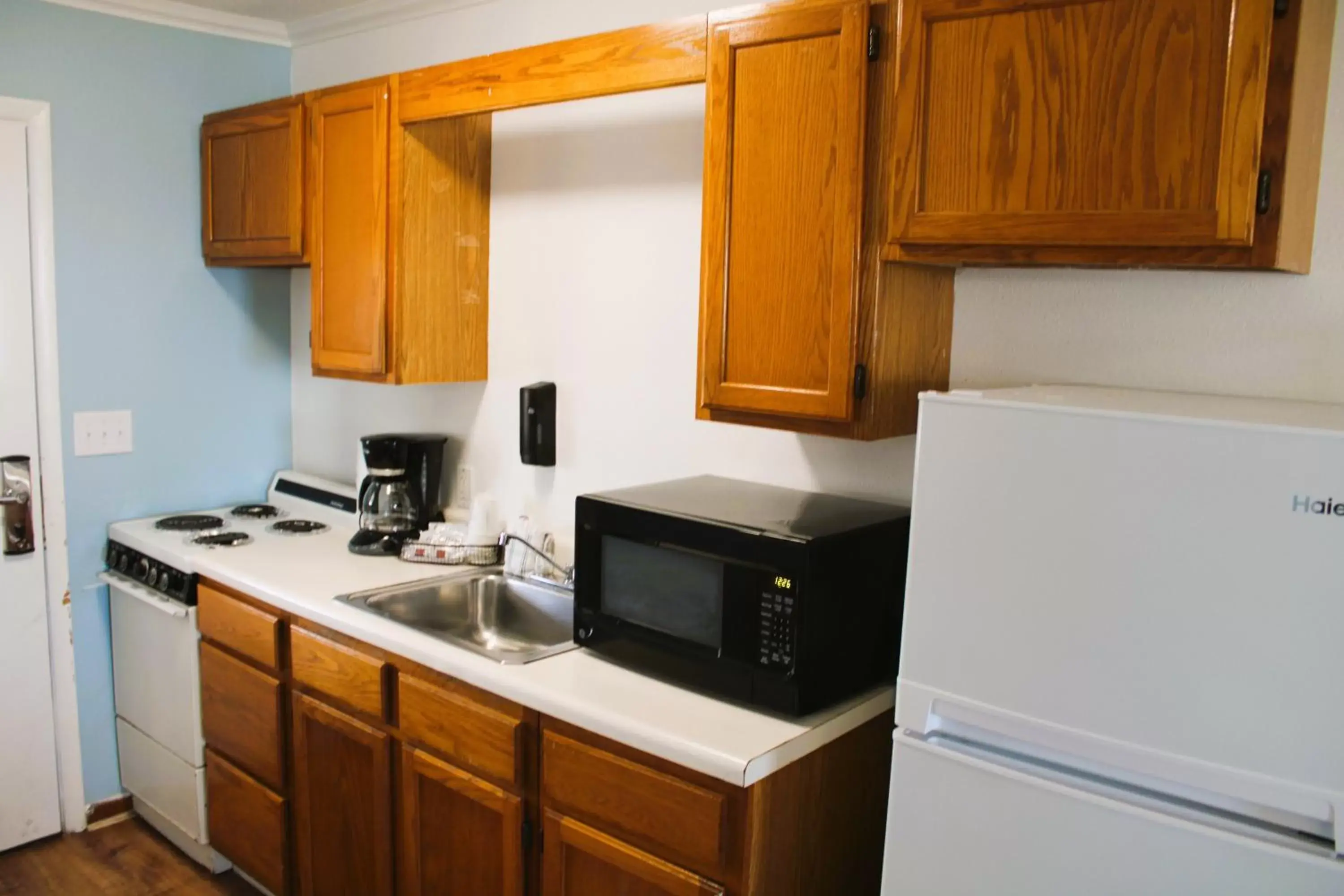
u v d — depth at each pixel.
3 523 2.90
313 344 2.87
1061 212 1.48
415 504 2.86
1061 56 1.46
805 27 1.75
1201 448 1.20
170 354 3.20
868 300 1.73
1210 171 1.35
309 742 2.41
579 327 2.58
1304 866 1.16
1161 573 1.24
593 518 1.98
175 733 2.88
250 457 3.44
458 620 2.58
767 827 1.62
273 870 2.57
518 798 1.92
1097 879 1.32
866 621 1.80
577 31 2.50
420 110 2.48
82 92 2.93
